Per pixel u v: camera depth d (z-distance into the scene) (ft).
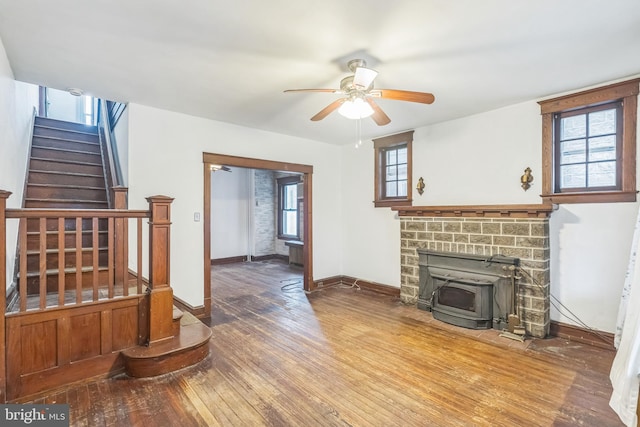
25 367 7.21
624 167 9.58
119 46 7.63
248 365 8.94
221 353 9.69
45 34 7.10
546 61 8.38
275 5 6.07
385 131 15.48
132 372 8.22
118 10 6.24
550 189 10.94
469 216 12.32
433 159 14.25
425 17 6.44
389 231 16.30
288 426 6.47
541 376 8.32
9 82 8.94
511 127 11.85
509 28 6.84
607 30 6.92
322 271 17.79
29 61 8.40
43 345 7.43
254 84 9.79
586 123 10.49
